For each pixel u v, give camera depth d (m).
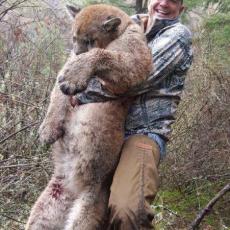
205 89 4.09
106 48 2.15
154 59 2.20
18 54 3.70
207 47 4.38
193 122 3.91
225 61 4.30
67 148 2.29
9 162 3.01
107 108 2.18
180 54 2.23
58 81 2.04
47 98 3.32
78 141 2.20
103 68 2.02
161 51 2.21
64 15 4.13
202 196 3.65
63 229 2.33
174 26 2.28
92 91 2.16
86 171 2.21
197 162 3.75
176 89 2.27
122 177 2.11
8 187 2.96
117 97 2.15
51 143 2.31
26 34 3.86
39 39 4.00
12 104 3.27
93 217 2.23
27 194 3.00
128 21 2.22
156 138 2.23
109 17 2.19
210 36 4.37
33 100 3.40
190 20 4.89
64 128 2.29
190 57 2.29
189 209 3.50
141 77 2.07
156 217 3.21
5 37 3.72
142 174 2.11
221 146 3.87
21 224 2.84
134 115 2.23
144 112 2.23
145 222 2.06
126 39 2.12
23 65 3.60
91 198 2.23
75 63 2.02
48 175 3.02
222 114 3.96
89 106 2.20
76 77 2.00
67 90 2.00
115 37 2.18
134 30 2.16
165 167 3.76
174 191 3.71
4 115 3.21
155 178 2.16
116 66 2.02
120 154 2.22
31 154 3.19
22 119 3.14
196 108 4.02
